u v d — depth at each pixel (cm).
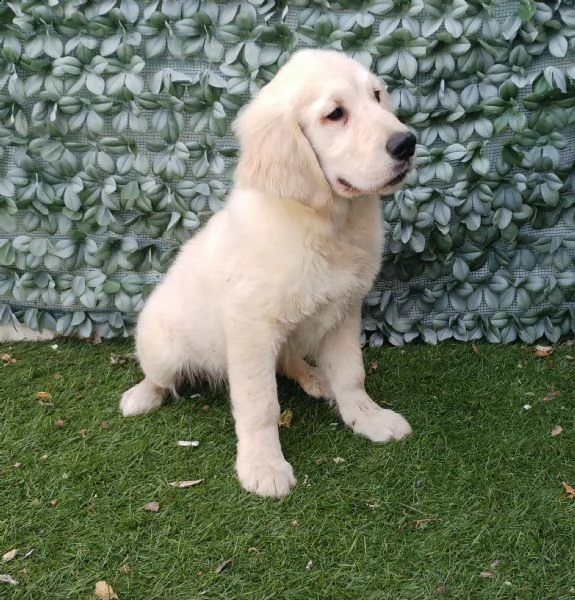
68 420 104
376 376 112
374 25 107
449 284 119
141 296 123
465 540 81
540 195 110
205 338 101
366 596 75
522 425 98
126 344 125
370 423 98
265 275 89
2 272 123
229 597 76
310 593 76
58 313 126
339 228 90
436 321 120
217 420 103
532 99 105
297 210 88
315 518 85
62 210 118
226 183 115
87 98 112
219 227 96
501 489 87
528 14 101
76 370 117
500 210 112
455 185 111
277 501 87
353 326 99
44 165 117
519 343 119
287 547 81
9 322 125
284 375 113
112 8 107
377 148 83
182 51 109
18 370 117
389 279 119
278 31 107
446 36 103
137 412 105
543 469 90
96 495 90
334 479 90
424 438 96
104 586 77
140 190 116
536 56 106
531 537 80
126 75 110
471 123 108
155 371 104
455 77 106
